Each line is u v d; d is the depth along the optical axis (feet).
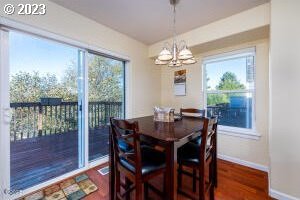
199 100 10.66
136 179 4.08
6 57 5.69
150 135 4.52
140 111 11.32
